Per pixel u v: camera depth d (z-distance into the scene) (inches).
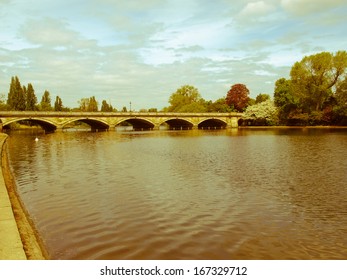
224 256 626.5
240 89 7140.8
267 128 5644.7
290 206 930.1
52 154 2169.0
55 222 815.7
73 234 736.3
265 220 818.2
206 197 1030.4
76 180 1304.1
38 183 1264.8
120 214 869.8
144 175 1389.0
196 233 735.7
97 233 740.7
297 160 1755.7
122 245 676.1
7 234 549.0
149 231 748.6
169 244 679.1
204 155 2043.6
